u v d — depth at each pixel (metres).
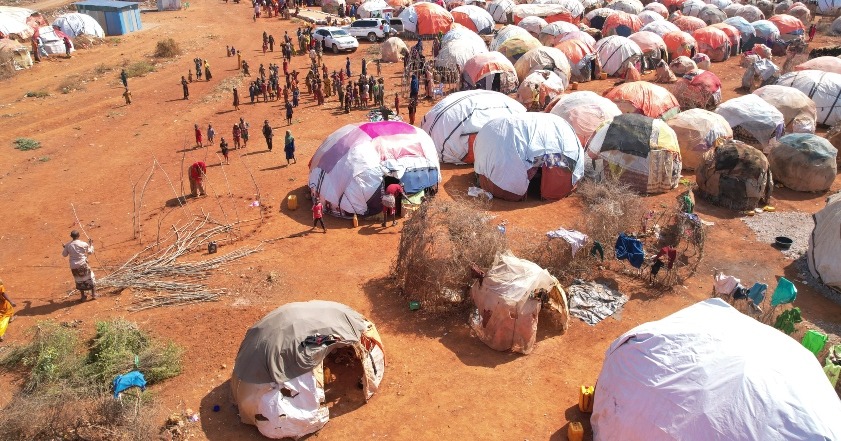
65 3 74.88
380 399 13.54
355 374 14.34
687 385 10.59
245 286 17.91
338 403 13.42
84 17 53.44
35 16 52.12
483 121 27.84
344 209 22.22
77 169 27.72
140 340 14.91
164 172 27.22
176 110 36.72
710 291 17.88
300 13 67.31
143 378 12.75
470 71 39.22
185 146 30.75
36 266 19.27
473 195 24.33
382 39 56.41
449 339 15.66
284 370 12.35
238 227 21.86
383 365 14.06
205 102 38.16
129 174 27.08
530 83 35.75
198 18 66.19
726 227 22.08
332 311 13.62
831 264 17.81
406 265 17.19
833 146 26.20
